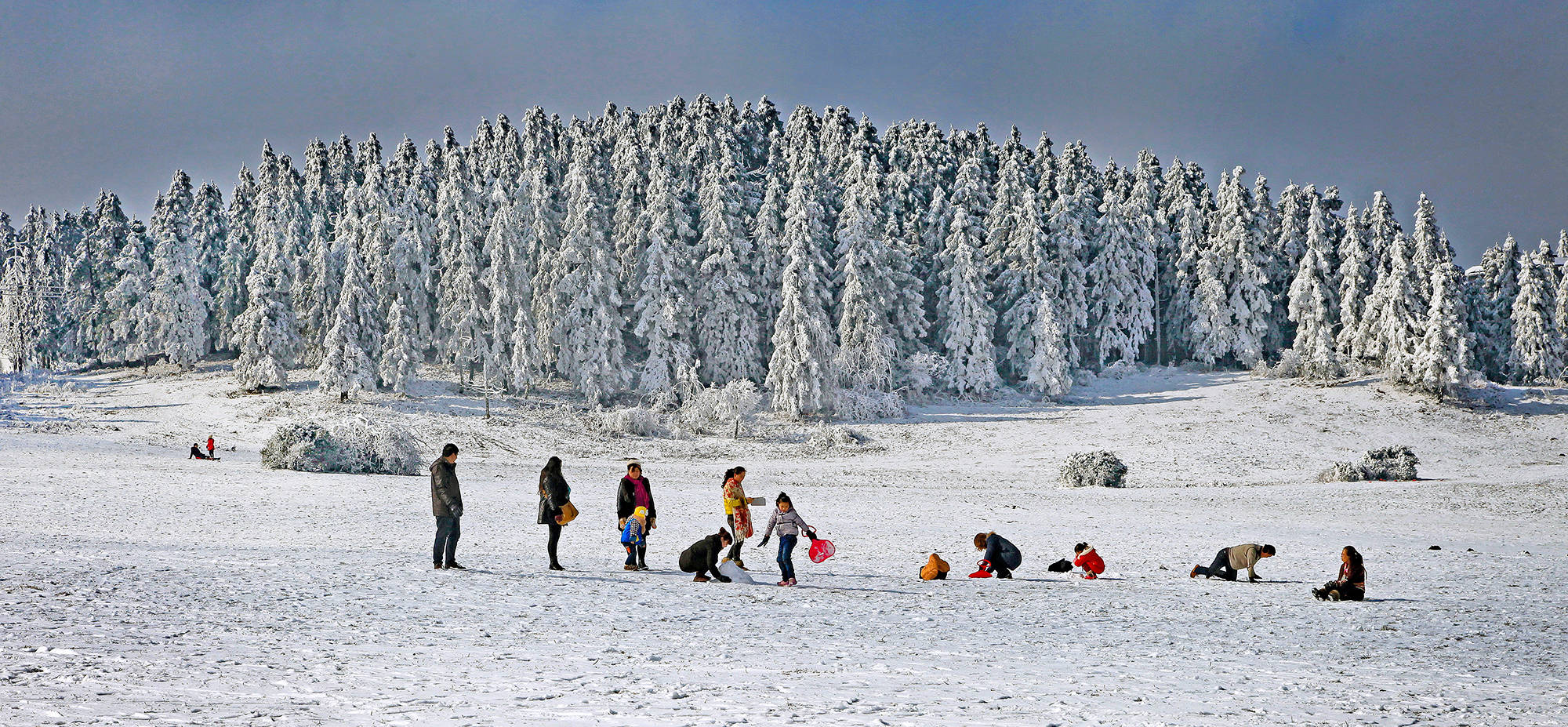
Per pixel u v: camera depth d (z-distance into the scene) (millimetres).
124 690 5715
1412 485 43281
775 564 17859
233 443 58562
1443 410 69500
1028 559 19953
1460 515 32875
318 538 20031
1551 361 78750
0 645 7016
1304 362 79000
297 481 36375
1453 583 16188
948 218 85875
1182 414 70500
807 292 71688
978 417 72438
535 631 8922
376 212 85812
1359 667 8211
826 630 9633
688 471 51219
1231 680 7395
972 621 10617
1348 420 67438
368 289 74625
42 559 13031
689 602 11531
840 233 77125
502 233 75312
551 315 75812
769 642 8656
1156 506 34938
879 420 72062
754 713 5699
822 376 70562
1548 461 57594
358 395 72312
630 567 15289
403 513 27250
